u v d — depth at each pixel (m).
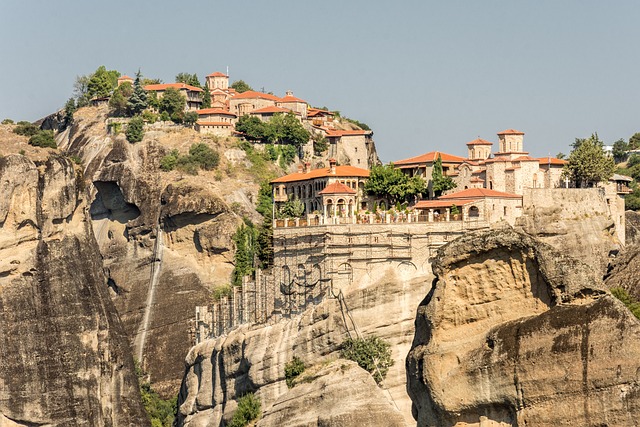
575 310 121.94
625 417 117.44
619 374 118.12
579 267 127.00
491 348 127.19
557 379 121.56
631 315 118.94
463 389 128.38
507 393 125.00
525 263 129.88
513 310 130.12
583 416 119.69
